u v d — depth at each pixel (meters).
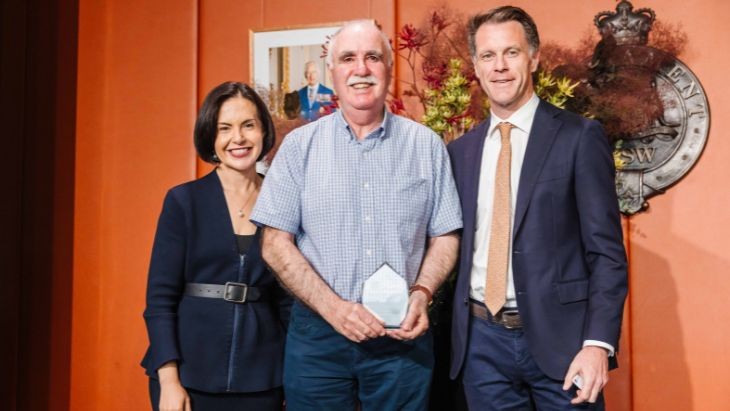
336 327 1.94
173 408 2.06
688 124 2.79
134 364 3.43
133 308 3.45
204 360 2.11
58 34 3.46
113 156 3.49
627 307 2.88
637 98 2.84
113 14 3.51
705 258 2.80
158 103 3.45
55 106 3.44
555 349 1.96
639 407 2.87
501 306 2.01
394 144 2.10
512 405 2.09
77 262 3.49
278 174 2.10
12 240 3.23
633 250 2.87
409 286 2.05
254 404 2.15
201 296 2.16
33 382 3.38
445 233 2.14
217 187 2.25
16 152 3.23
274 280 2.21
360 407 2.14
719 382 2.78
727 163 2.78
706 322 2.79
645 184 2.84
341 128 2.10
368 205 2.04
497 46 2.10
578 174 1.99
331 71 2.12
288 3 3.28
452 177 2.18
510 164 2.10
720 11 2.80
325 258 2.04
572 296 1.98
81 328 3.48
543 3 2.97
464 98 2.61
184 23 3.42
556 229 2.00
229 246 2.18
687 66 2.82
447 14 3.08
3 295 3.20
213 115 2.25
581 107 2.89
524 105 2.14
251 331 2.15
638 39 2.85
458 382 2.24
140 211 3.46
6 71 3.17
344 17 3.21
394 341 2.01
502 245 2.04
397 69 3.14
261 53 3.28
